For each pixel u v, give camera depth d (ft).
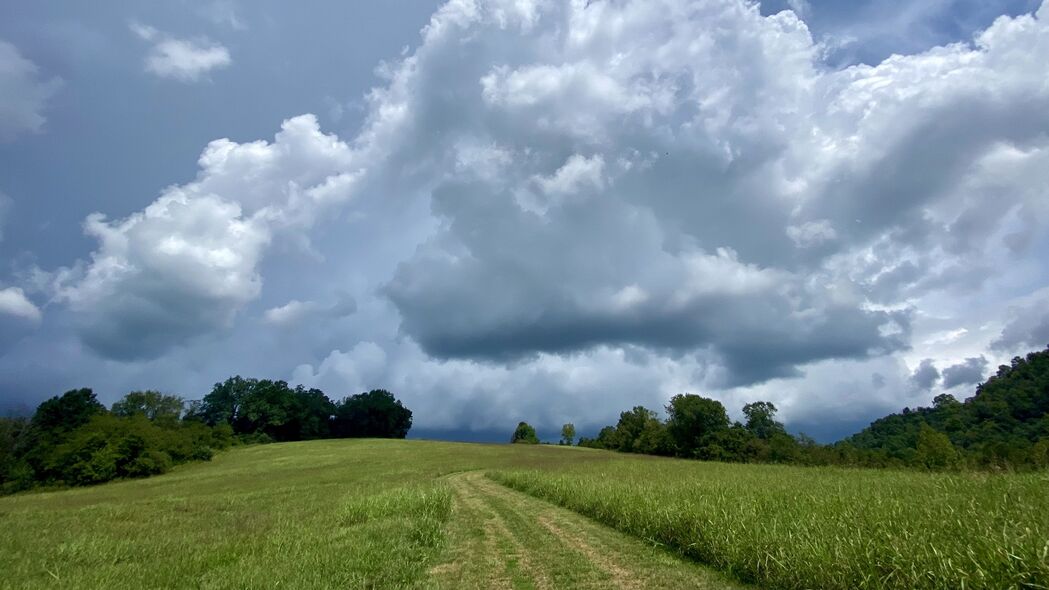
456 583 31.40
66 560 39.55
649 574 31.71
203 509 79.20
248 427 390.83
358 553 34.24
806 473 88.07
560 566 34.53
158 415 309.01
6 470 194.59
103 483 191.01
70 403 259.60
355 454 239.30
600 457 222.07
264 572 30.27
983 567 20.68
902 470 88.69
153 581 30.89
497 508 66.23
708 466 131.95
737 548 30.86
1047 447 111.75
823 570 25.02
